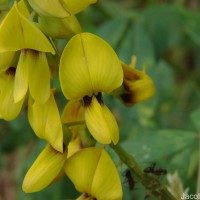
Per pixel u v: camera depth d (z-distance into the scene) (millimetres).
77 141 167
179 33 331
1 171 391
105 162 157
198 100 350
